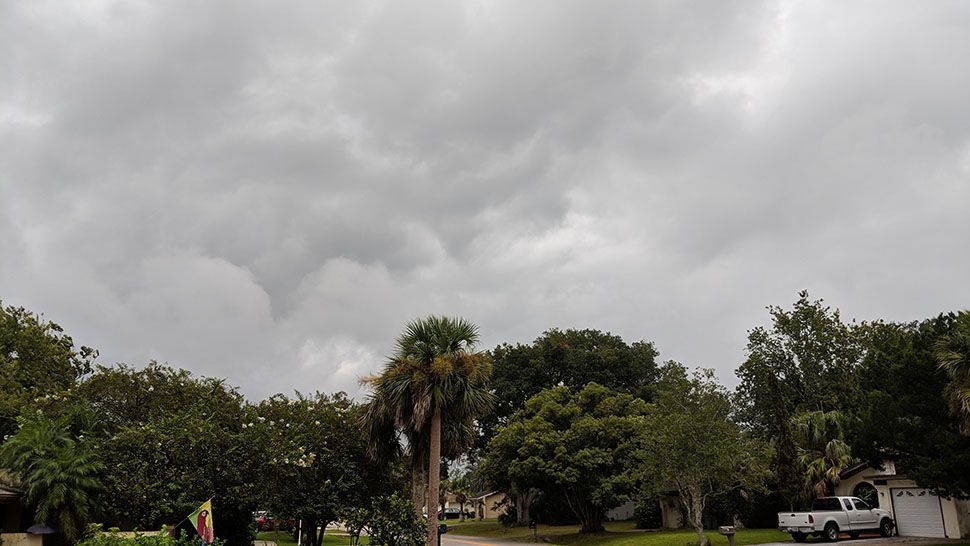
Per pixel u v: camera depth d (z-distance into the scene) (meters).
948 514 30.95
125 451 23.83
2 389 33.66
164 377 28.58
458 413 25.75
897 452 24.91
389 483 28.67
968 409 19.92
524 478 45.06
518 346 66.62
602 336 68.62
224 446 25.22
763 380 50.88
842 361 48.56
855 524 31.12
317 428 28.16
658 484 32.72
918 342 23.88
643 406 45.34
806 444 40.03
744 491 40.44
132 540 13.88
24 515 24.84
